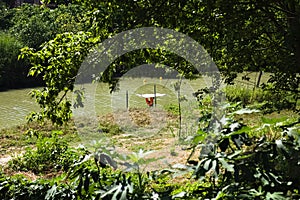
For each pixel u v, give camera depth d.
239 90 13.65
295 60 7.24
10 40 24.20
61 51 6.86
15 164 8.63
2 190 5.70
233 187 2.73
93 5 6.87
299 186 2.92
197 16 6.96
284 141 2.88
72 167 3.29
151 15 6.77
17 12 29.38
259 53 7.44
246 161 2.78
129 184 2.84
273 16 7.34
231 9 6.90
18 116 14.79
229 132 2.95
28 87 23.39
